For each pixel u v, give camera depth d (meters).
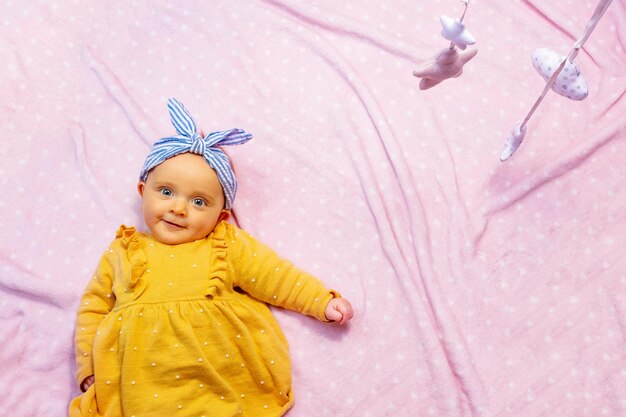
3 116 1.83
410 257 1.64
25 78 1.88
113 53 1.93
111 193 1.74
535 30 1.89
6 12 1.96
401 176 1.69
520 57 1.86
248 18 1.93
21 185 1.76
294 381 1.54
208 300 1.46
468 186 1.71
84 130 1.83
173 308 1.43
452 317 1.55
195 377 1.42
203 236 1.54
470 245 1.63
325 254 1.66
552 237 1.64
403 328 1.57
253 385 1.49
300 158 1.75
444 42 1.88
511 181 1.70
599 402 1.47
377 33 1.88
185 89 1.87
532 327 1.55
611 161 1.69
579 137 1.74
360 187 1.72
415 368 1.53
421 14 1.93
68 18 1.96
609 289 1.56
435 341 1.52
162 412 1.40
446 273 1.61
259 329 1.50
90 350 1.45
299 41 1.89
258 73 1.87
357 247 1.66
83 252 1.68
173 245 1.51
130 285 1.44
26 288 1.62
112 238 1.69
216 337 1.44
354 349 1.56
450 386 1.49
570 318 1.55
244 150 1.77
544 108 1.79
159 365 1.41
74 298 1.61
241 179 1.74
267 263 1.53
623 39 1.87
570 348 1.52
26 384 1.58
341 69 1.84
